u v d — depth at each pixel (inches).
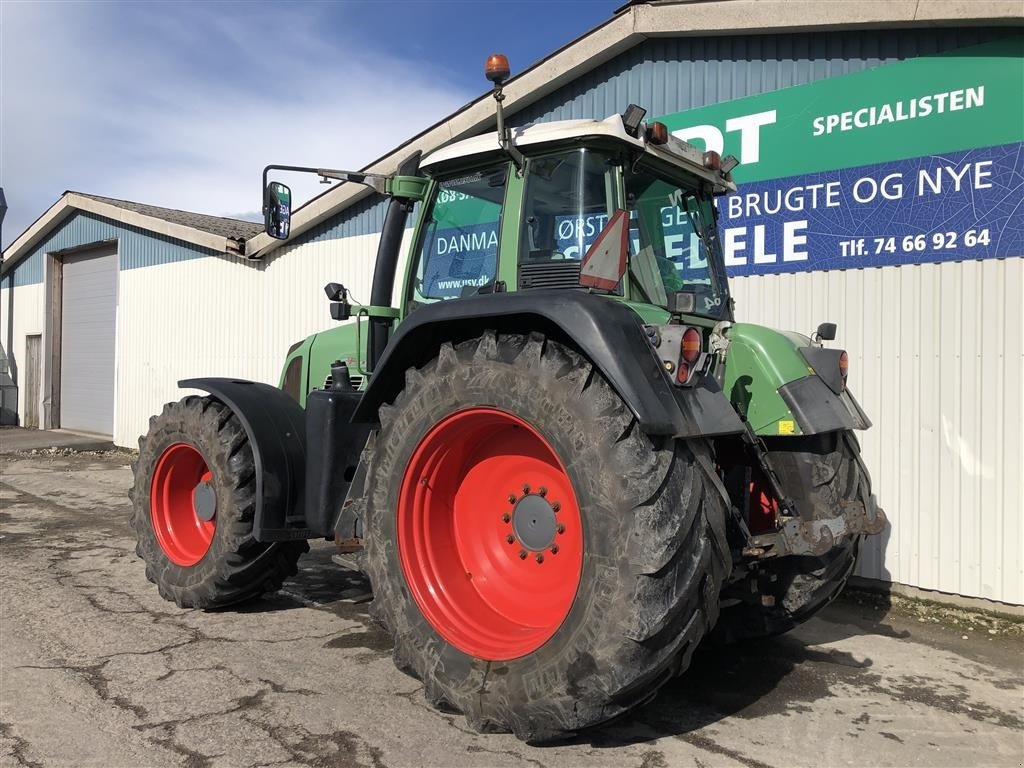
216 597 169.2
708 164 148.1
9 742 112.0
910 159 201.3
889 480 204.7
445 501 130.6
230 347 423.8
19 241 652.7
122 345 516.7
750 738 118.6
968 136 192.2
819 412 130.7
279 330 392.5
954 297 195.2
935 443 197.9
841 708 131.5
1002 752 116.0
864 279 209.6
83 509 308.7
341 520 144.2
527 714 105.9
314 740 113.3
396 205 162.9
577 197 129.6
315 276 371.2
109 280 577.9
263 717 120.6
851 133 210.8
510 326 120.3
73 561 222.2
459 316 118.0
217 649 151.0
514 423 117.5
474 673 113.0
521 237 134.3
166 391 475.5
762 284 228.1
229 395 167.5
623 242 121.5
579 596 103.1
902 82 202.1
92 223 559.5
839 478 136.4
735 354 138.9
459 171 149.7
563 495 119.4
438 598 122.9
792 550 121.0
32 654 147.1
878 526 137.2
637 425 104.0
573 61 259.3
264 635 160.1
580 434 105.0
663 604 98.3
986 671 152.3
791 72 221.3
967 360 193.2
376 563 127.3
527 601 121.6
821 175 216.5
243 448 168.4
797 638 171.2
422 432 122.8
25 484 374.9
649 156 135.4
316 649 152.0
